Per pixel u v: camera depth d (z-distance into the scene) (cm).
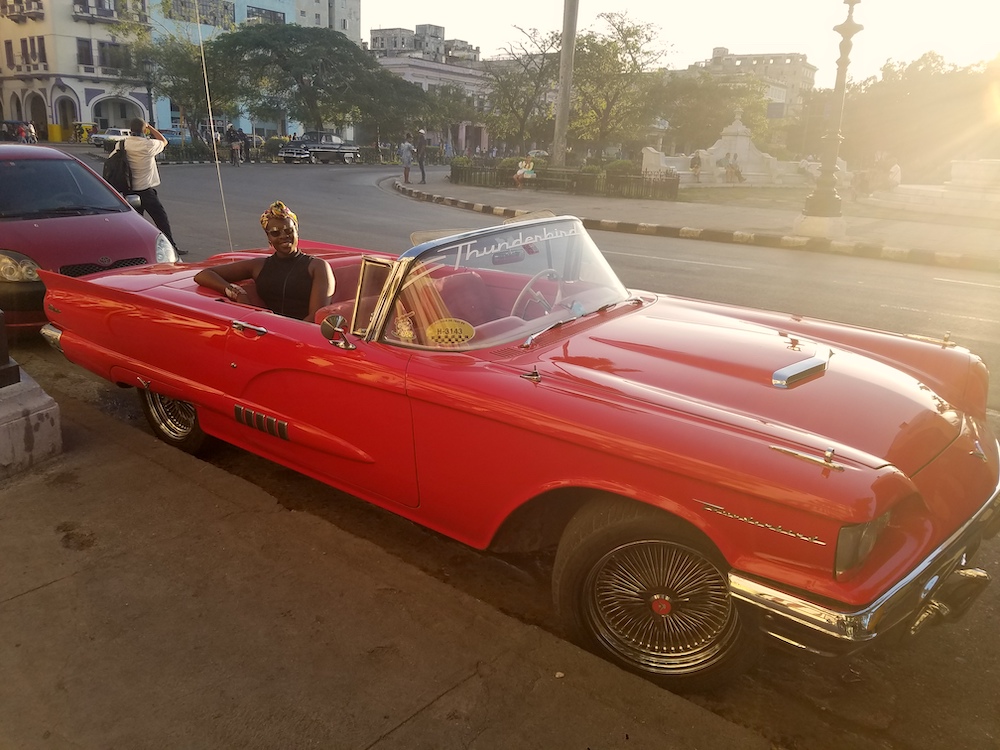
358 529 368
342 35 5428
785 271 1154
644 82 4372
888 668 279
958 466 261
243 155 4244
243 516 340
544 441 256
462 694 241
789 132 6925
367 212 1770
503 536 292
